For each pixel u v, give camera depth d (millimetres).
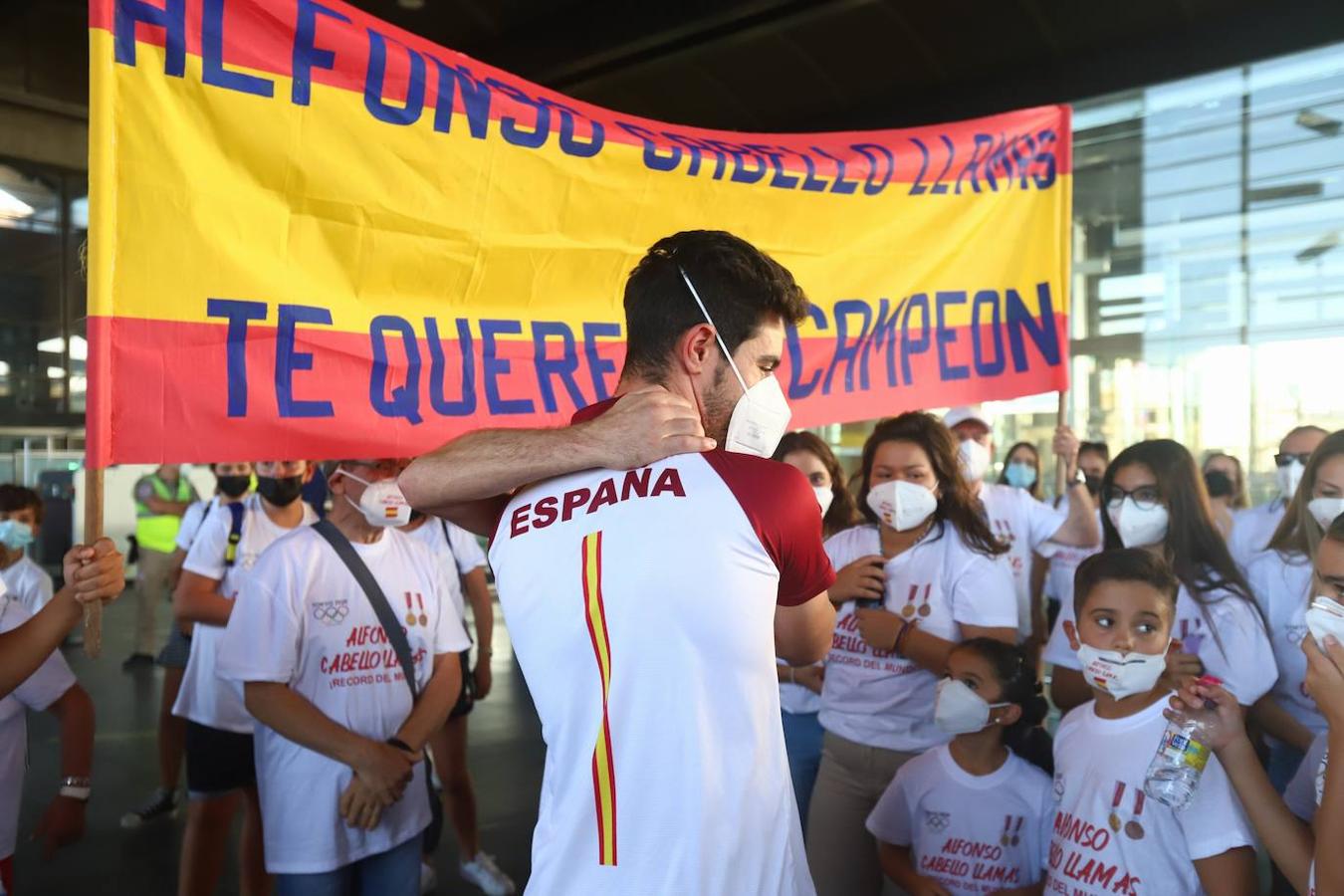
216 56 1876
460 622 2717
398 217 2109
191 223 1854
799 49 8242
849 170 2830
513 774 5070
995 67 7953
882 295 2947
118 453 1783
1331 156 7008
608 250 2420
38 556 11594
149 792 4883
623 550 1225
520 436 1324
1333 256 7105
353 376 2061
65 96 10430
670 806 1173
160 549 8133
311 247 2014
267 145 1941
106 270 1761
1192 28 7055
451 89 2162
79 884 3809
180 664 4520
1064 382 3281
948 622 2691
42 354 11695
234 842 4281
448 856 4062
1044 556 4023
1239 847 1776
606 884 1187
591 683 1229
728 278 1340
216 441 1882
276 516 3674
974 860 2320
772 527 1242
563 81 8703
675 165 2516
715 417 1372
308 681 2396
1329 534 1734
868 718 2697
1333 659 1525
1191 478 2600
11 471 11742
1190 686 1773
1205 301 7758
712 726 1189
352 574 2461
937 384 3061
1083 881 1968
